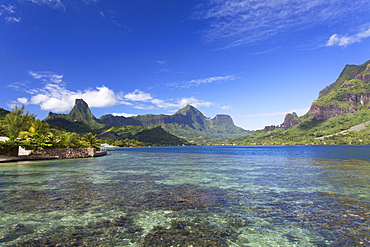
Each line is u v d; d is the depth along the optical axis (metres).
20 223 10.40
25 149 56.00
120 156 83.38
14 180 23.36
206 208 12.81
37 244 8.23
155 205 13.38
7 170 33.16
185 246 8.08
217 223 10.44
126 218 11.10
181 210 12.41
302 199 14.82
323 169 32.56
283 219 10.98
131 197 15.48
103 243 8.30
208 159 61.69
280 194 16.34
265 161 51.00
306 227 9.95
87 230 9.55
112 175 27.61
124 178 24.91
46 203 13.85
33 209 12.58
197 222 10.59
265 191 17.42
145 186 19.80
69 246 8.04
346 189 18.05
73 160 57.44
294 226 10.08
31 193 16.78
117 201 14.36
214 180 23.17
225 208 12.80
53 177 25.67
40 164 44.22
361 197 15.34
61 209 12.58
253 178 24.36
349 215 11.52
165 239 8.68
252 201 14.34
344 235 9.09
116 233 9.24
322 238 8.83
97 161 54.28
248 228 9.85
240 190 17.84
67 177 25.72
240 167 37.28
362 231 9.45
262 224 10.34
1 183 21.47
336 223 10.41
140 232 9.35
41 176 26.52
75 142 79.38
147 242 8.41
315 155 76.56
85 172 30.88
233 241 8.55
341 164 40.59
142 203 13.85
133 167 38.38
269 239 8.75
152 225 10.16
